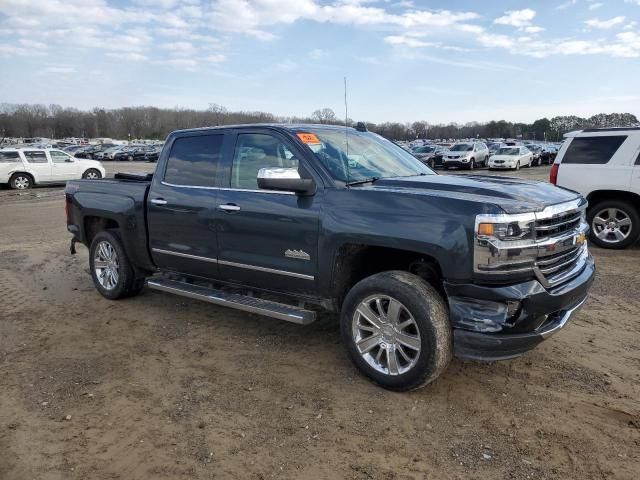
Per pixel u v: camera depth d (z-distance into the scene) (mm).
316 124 4934
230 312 5664
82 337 4992
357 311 3934
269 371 4223
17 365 4375
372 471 2971
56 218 13227
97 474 2955
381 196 3816
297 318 4207
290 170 4035
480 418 3502
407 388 3754
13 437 3324
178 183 5191
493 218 3342
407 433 3332
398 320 3764
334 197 4020
